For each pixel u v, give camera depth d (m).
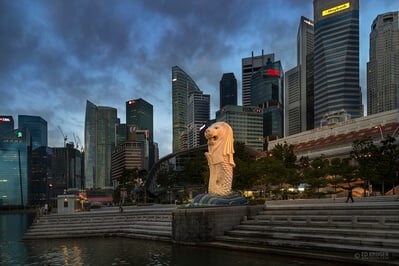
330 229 24.39
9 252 30.72
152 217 41.81
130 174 121.44
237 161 60.31
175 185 116.56
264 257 23.39
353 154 61.44
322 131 101.75
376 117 87.88
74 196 58.28
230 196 33.53
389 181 54.41
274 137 184.00
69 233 40.50
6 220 107.44
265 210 32.88
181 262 23.42
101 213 46.22
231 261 22.72
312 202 39.25
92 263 24.67
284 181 57.38
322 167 58.66
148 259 25.16
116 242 35.12
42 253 29.75
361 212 25.98
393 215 24.41
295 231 26.22
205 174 60.59
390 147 56.03
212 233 30.12
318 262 21.03
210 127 35.38
